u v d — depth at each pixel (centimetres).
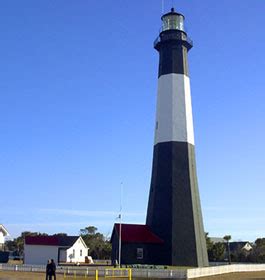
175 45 6309
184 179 5888
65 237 7369
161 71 6312
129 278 4038
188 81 6331
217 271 5266
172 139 5997
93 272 4525
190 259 5628
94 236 10856
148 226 5925
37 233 11825
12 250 10294
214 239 13275
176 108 6091
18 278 4006
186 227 5734
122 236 5656
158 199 5875
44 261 6888
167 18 6456
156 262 5650
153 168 6106
